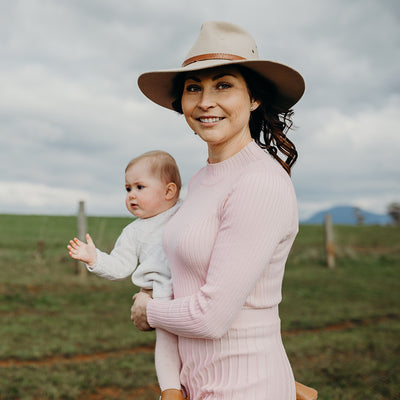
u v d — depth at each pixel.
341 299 11.26
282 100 2.06
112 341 7.24
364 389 5.46
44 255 14.51
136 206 2.27
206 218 1.74
